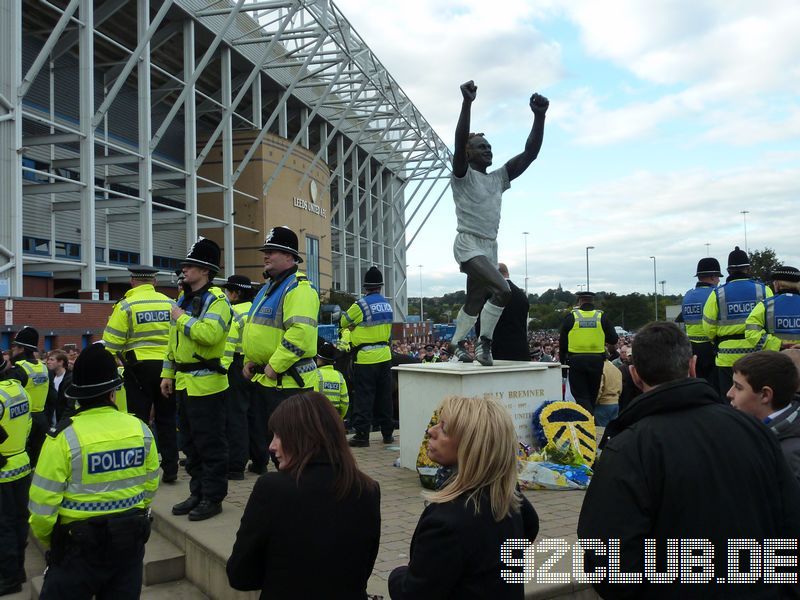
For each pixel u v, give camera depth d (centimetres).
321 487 282
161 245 3338
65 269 2270
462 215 752
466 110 719
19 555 645
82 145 2209
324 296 4109
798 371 336
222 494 560
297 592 273
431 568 236
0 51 1931
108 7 2583
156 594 484
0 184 1920
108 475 376
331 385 929
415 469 757
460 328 789
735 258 763
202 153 2916
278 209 3712
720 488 228
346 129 4647
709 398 247
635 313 5775
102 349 398
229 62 3172
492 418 251
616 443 244
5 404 620
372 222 5497
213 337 537
